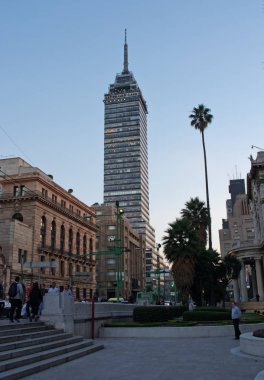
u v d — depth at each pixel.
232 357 13.58
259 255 56.28
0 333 12.78
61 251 70.00
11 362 10.58
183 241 39.44
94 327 22.28
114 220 111.62
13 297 16.17
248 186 70.56
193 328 22.36
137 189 191.62
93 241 88.06
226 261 54.94
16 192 65.31
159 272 60.78
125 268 112.31
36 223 63.16
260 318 28.48
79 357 14.11
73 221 77.81
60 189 73.00
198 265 44.84
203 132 55.09
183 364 12.18
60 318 16.92
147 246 182.88
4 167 67.44
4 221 57.00
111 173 197.50
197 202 53.53
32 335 14.08
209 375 10.21
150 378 9.93
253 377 9.84
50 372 10.98
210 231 48.69
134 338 21.95
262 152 58.62
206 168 52.06
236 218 161.75
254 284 64.19
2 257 51.72
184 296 39.72
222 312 25.89
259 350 13.60
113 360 13.27
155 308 25.81
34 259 61.44
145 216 195.50
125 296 108.56
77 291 76.31
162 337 22.20
